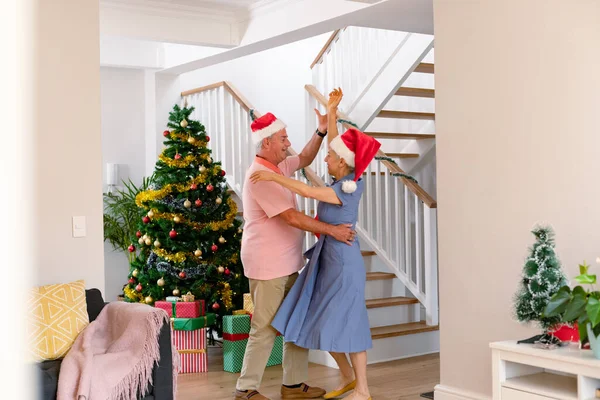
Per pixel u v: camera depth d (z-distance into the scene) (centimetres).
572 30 319
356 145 387
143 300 553
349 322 384
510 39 347
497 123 354
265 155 418
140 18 560
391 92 564
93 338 339
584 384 256
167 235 548
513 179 346
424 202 534
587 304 250
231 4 571
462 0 371
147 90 712
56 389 301
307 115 605
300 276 406
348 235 388
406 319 555
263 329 409
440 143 385
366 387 391
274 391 440
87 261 380
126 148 707
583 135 314
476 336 364
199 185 560
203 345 504
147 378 322
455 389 375
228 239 572
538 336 301
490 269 357
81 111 380
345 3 473
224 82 664
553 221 327
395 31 557
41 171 366
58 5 374
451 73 379
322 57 631
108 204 684
